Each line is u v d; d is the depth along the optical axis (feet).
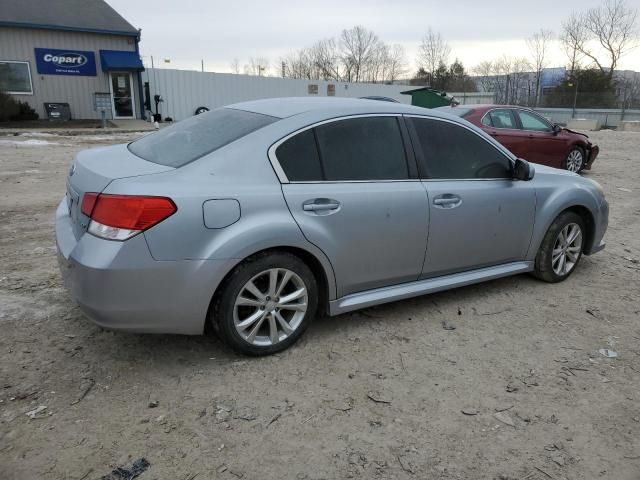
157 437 8.59
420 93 110.01
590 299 15.05
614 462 8.54
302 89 100.07
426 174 12.82
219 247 9.82
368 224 11.64
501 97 154.20
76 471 7.79
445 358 11.47
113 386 9.89
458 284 13.78
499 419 9.47
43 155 41.06
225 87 90.12
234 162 10.34
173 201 9.43
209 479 7.76
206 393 9.81
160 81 83.92
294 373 10.61
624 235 22.58
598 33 169.68
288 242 10.55
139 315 9.53
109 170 10.21
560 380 10.80
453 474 8.12
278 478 7.86
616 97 131.03
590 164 38.42
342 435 8.87
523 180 14.39
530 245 15.20
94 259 9.20
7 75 72.13
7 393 9.50
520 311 14.05
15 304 13.01
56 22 73.05
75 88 76.95
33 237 18.93
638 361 11.68
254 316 10.73
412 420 9.34
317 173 11.16
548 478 8.14
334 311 11.80
